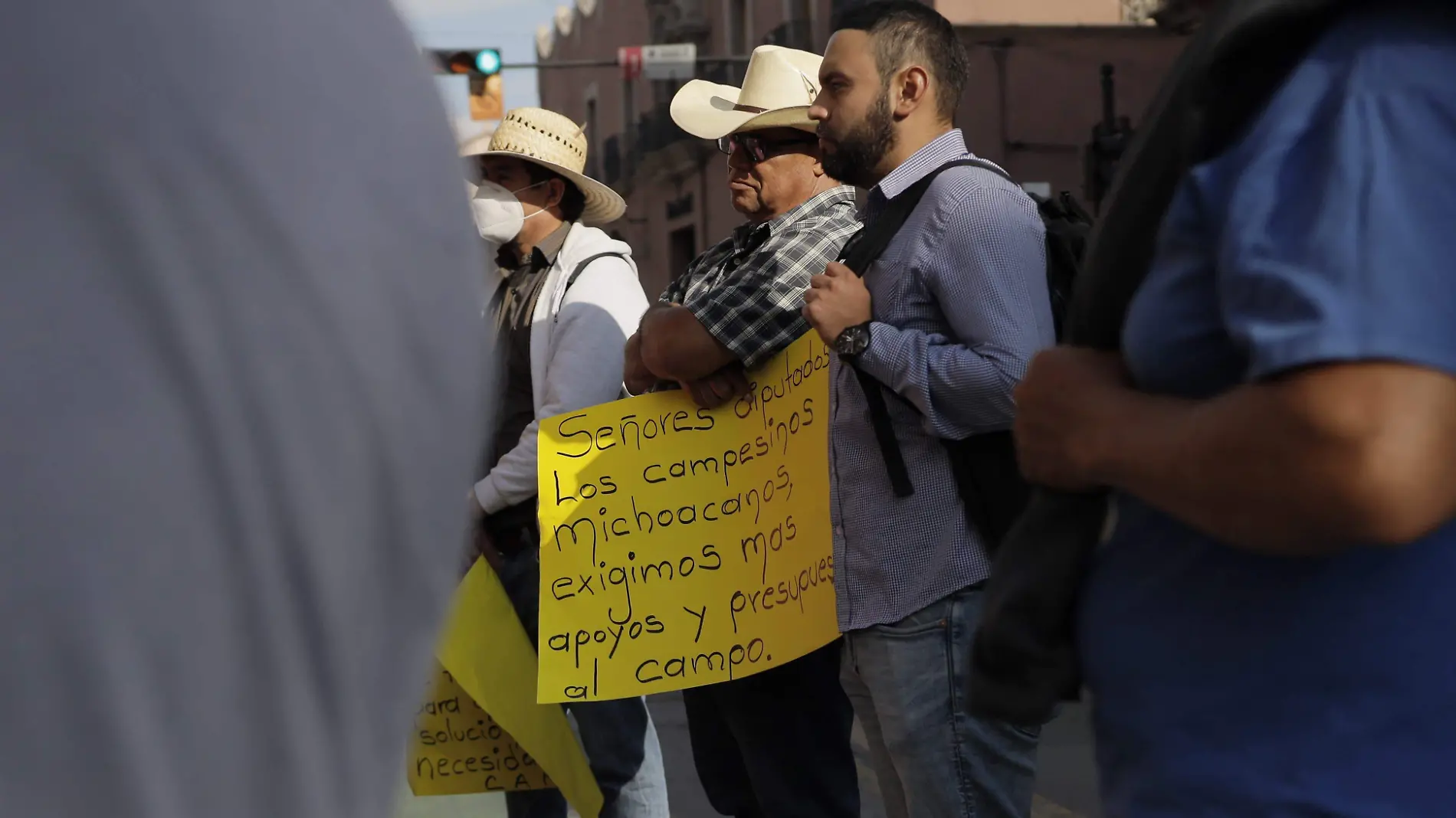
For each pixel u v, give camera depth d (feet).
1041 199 8.59
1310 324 3.09
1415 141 3.16
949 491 8.04
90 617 1.40
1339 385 3.04
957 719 7.97
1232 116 3.65
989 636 4.36
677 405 10.19
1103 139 44.68
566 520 10.34
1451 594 3.35
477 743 11.55
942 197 8.17
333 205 1.55
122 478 1.41
